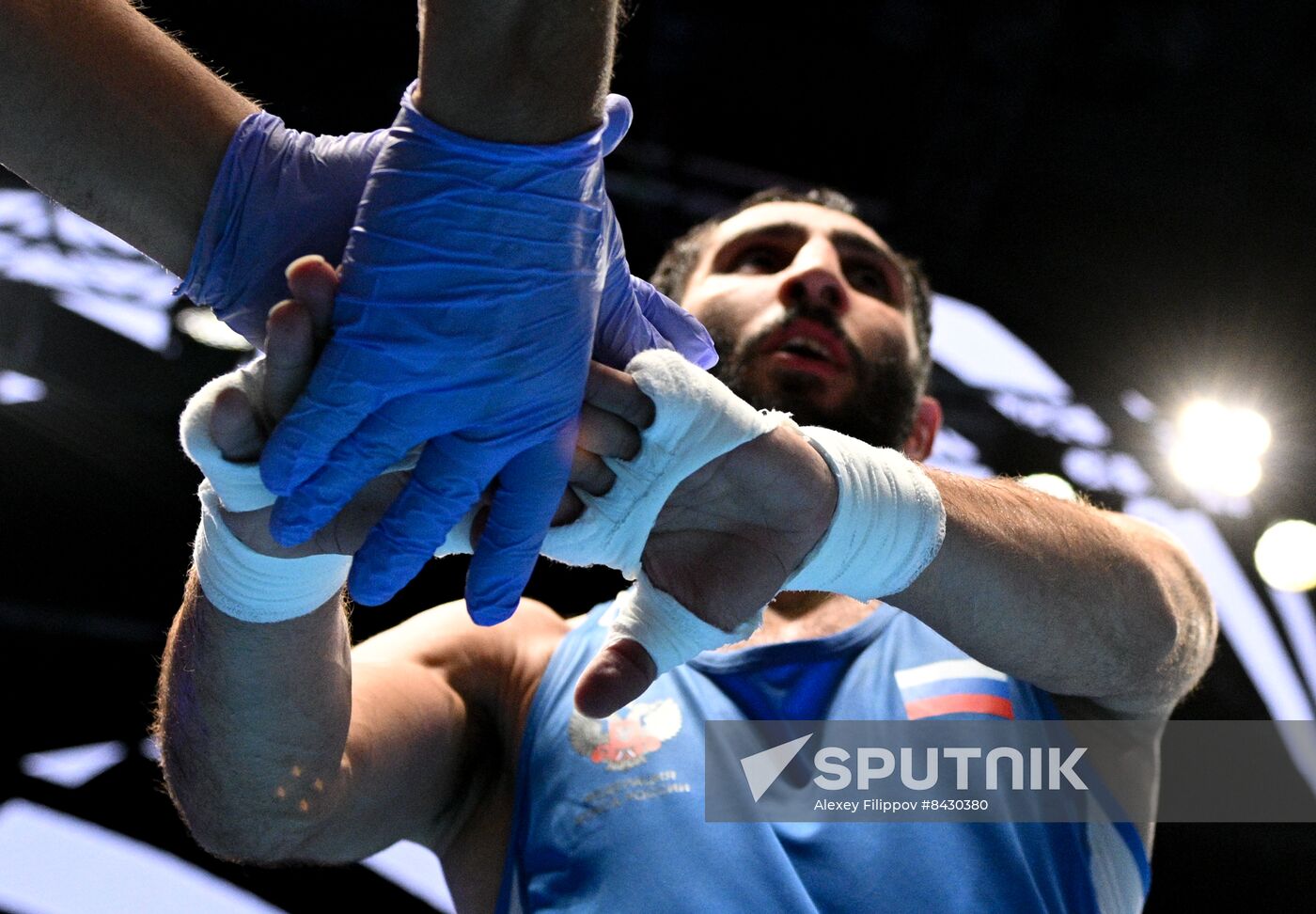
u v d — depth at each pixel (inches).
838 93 269.9
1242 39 263.4
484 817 80.0
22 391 201.0
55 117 52.2
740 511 56.4
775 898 67.6
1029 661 66.7
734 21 264.2
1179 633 72.2
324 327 48.7
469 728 82.5
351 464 49.3
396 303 47.8
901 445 100.3
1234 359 260.4
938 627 63.9
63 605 197.3
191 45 225.5
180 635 66.5
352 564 52.1
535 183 48.1
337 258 53.1
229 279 53.5
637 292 63.4
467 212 47.7
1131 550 70.2
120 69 53.0
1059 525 67.1
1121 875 72.7
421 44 48.7
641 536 55.9
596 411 53.7
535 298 48.7
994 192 273.9
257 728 64.0
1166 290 267.7
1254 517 243.9
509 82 47.2
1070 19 267.3
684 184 266.4
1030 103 274.2
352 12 230.1
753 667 78.7
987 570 61.9
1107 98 275.1
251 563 57.8
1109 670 68.9
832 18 263.4
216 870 177.2
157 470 202.2
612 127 54.1
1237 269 267.1
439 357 48.1
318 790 67.9
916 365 108.0
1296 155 268.2
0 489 198.7
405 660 82.1
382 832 76.5
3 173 211.2
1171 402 255.0
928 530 59.5
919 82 270.1
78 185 53.3
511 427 50.3
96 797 183.0
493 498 54.1
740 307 97.3
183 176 52.9
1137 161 274.2
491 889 77.1
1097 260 271.7
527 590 198.5
